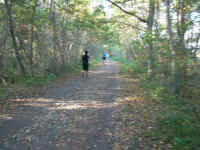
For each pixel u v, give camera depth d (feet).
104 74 62.54
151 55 44.88
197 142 14.17
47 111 23.62
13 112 23.13
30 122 19.98
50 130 17.95
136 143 15.29
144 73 54.90
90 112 23.20
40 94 32.91
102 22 53.16
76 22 60.18
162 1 32.83
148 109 23.47
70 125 19.15
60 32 66.95
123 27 52.90
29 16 47.39
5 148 14.62
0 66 44.27
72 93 33.91
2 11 44.52
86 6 59.31
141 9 53.36
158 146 14.53
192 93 26.35
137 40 51.49
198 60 24.35
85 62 52.08
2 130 17.92
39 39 58.54
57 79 49.80
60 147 14.85
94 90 36.50
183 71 25.94
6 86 37.52
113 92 34.68
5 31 47.24
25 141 15.78
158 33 32.63
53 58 58.85
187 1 25.09
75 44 84.02
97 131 17.74
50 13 55.01
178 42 26.02
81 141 15.83
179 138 15.14
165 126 17.74
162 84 34.19
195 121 18.08
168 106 23.89
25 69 51.11
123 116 21.52
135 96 30.71
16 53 45.27
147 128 17.87
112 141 15.80
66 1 54.70
